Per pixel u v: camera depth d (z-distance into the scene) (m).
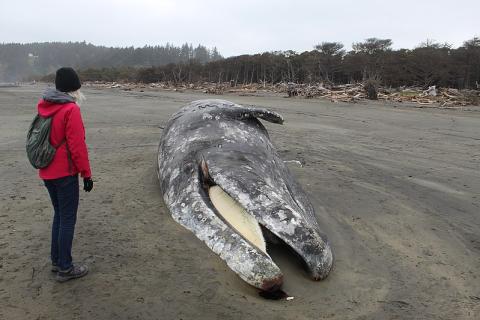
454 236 5.25
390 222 5.62
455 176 7.93
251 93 34.50
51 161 3.80
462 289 4.09
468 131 13.50
